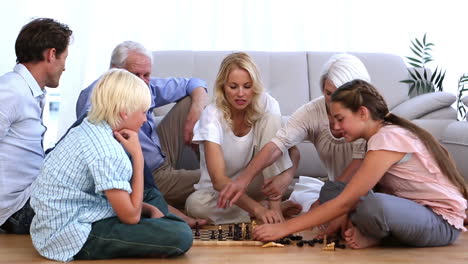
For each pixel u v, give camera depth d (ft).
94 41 14.60
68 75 14.47
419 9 15.19
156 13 14.75
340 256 6.96
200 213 8.98
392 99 13.35
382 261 6.73
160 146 10.34
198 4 14.82
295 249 7.32
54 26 8.07
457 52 15.23
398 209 7.13
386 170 7.28
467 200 8.02
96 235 6.76
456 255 7.05
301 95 13.30
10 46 14.24
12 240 7.72
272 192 8.76
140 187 6.86
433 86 13.57
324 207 7.35
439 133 11.57
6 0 14.19
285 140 8.71
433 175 7.41
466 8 15.16
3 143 7.88
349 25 15.11
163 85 10.44
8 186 7.89
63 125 14.46
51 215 6.73
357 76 8.37
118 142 6.89
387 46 15.23
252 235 7.76
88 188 6.80
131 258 6.88
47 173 6.80
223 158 8.78
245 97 8.54
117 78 6.86
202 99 10.34
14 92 7.76
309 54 13.74
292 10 14.99
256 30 14.96
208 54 13.44
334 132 8.83
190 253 7.11
